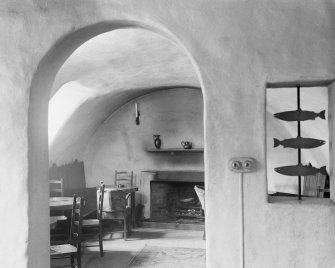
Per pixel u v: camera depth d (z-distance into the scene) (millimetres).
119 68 5402
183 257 5691
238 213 2443
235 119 2467
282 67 2447
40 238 2805
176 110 8164
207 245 2467
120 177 8406
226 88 2477
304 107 4410
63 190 6895
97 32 2793
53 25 2633
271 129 6859
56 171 7039
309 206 2410
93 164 8523
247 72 2469
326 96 3596
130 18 2549
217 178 2469
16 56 2666
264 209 2432
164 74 6066
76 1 2613
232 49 2477
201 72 2488
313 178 5621
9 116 2668
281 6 2457
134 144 8398
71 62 4594
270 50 2457
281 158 6777
